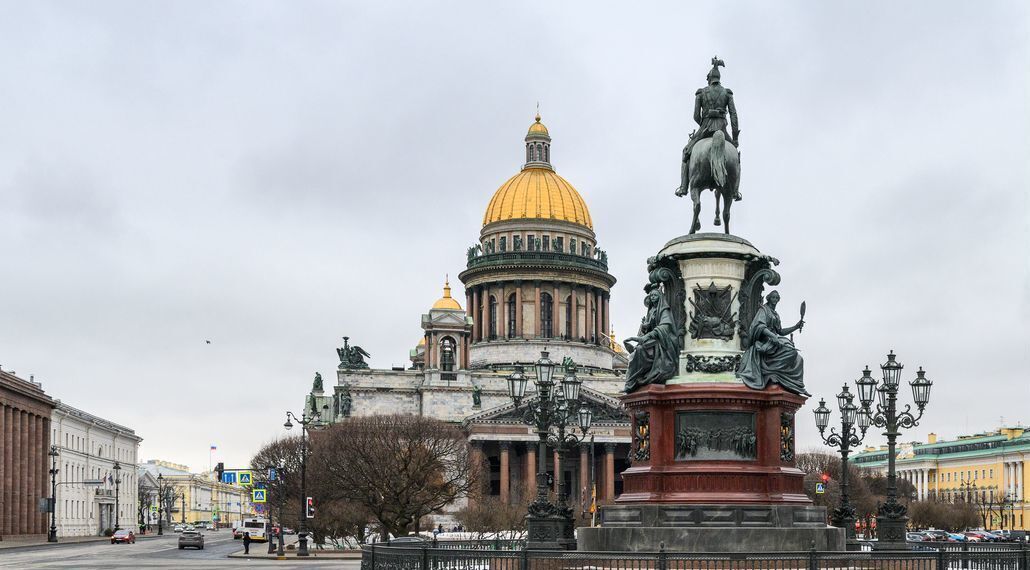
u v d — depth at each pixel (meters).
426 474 139.00
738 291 47.62
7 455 173.00
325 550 137.00
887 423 61.19
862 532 117.19
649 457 45.97
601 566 40.47
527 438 198.62
